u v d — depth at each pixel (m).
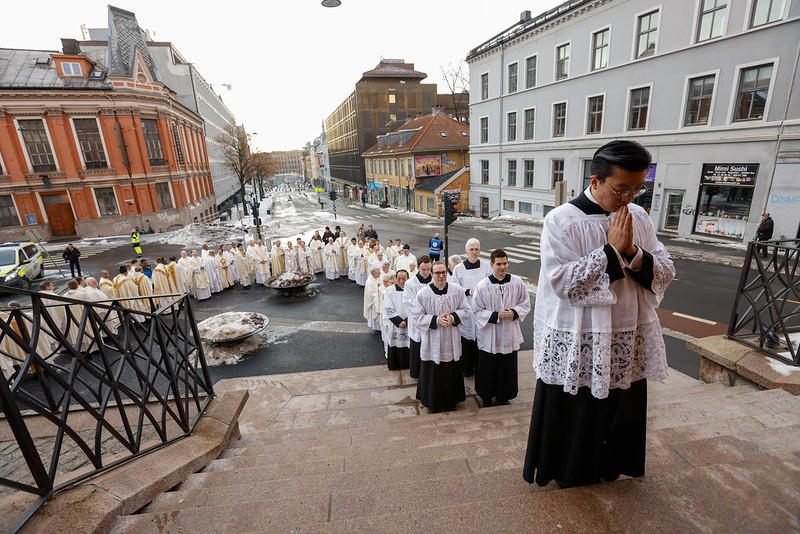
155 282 12.05
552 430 1.91
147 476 2.60
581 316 1.72
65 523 1.97
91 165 27.88
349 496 2.19
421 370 4.93
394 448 3.42
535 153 25.39
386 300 6.79
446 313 4.59
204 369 4.08
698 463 2.14
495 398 5.37
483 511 1.84
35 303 2.12
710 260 14.26
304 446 3.75
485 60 28.42
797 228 14.37
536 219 26.34
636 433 1.89
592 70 20.80
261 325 9.20
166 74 42.84
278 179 168.38
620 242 1.53
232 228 31.31
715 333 8.45
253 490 2.47
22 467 3.75
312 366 7.96
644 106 18.88
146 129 29.22
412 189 38.72
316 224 33.12
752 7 14.49
